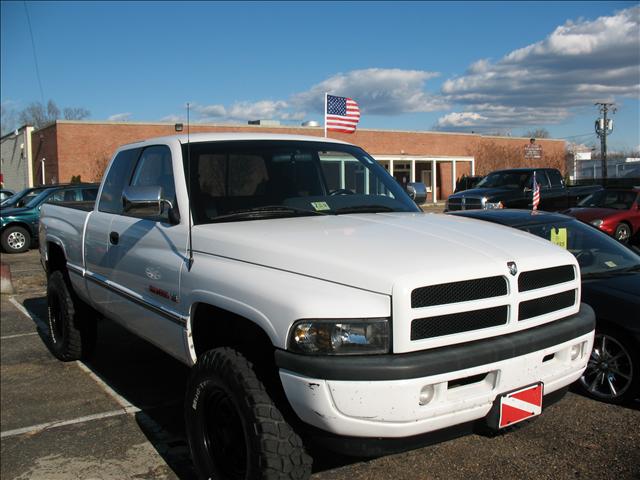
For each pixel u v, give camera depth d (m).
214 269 3.29
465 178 30.64
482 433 3.02
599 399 4.82
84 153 30.41
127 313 4.39
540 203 16.77
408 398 2.62
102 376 5.66
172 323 3.70
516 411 2.95
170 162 4.06
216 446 3.25
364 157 4.75
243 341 3.30
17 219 16.38
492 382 2.88
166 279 3.73
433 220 3.81
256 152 4.16
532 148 49.78
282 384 2.79
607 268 5.42
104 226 4.78
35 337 7.23
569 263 3.31
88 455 4.06
